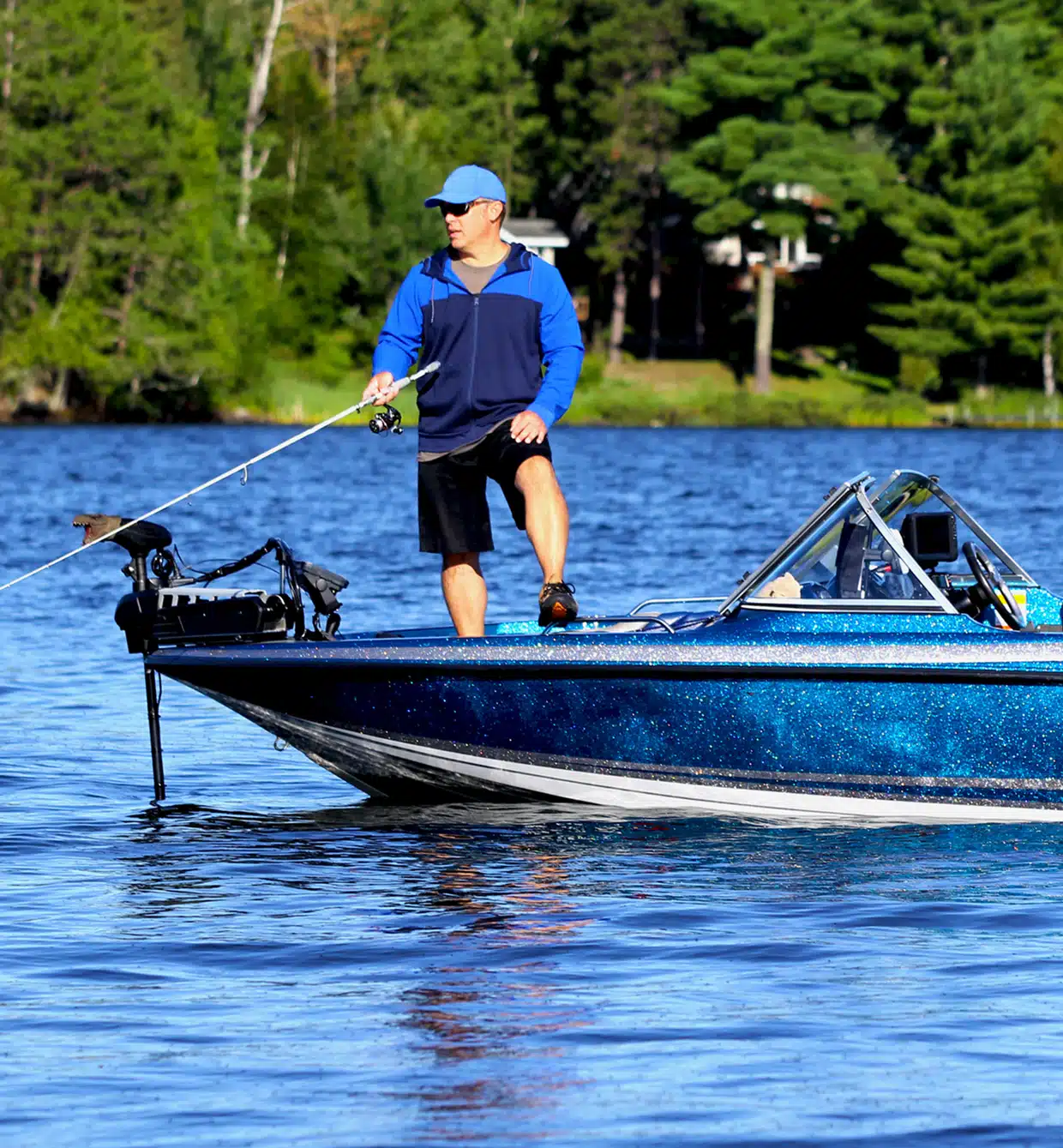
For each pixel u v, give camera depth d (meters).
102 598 48.59
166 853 21.86
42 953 17.64
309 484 110.25
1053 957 17.33
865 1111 13.70
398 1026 15.54
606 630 25.56
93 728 30.58
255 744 29.56
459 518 24.22
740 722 22.92
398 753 24.00
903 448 167.25
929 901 19.27
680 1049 14.95
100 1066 14.67
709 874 20.55
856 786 22.84
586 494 100.31
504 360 23.83
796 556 23.47
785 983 16.62
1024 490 103.31
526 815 23.81
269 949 17.73
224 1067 14.62
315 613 24.97
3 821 23.59
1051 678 21.94
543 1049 14.97
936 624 22.55
